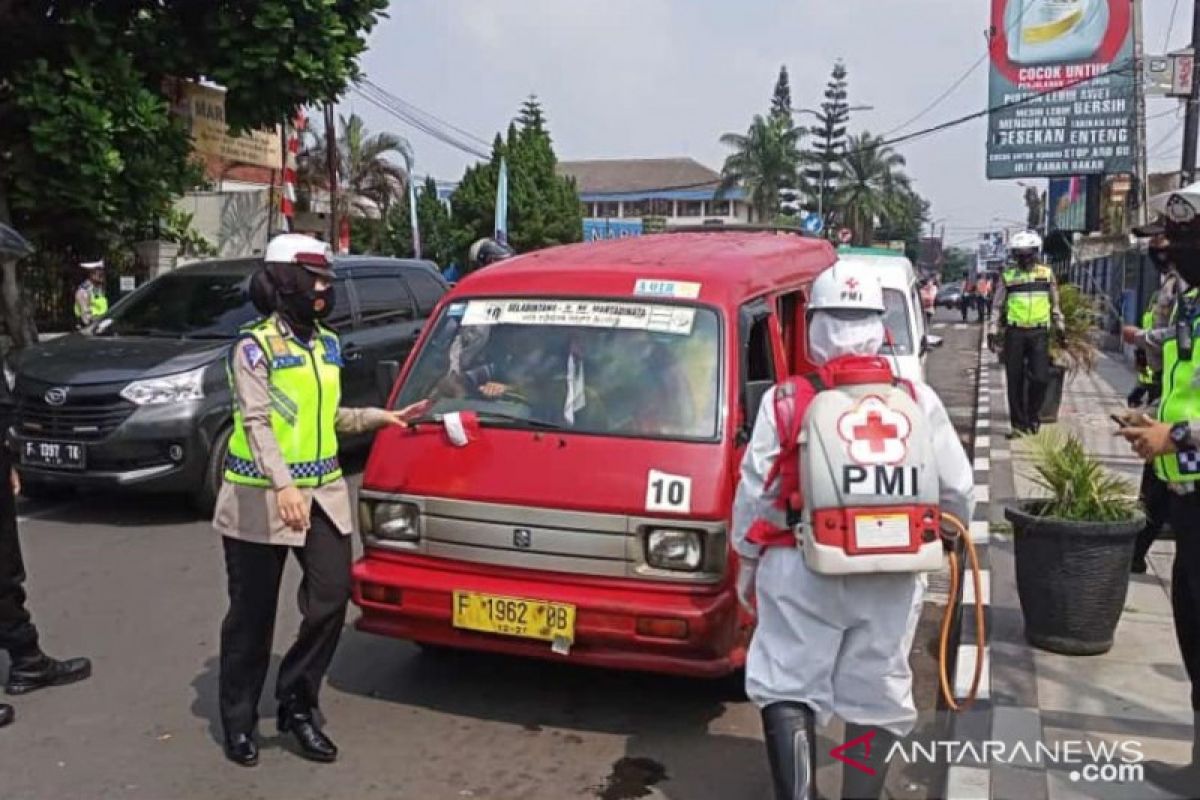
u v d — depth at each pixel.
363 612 5.03
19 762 4.48
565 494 4.64
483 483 4.78
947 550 3.83
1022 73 26.34
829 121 63.50
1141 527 5.32
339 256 10.49
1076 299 12.64
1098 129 25.94
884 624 3.33
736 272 5.39
